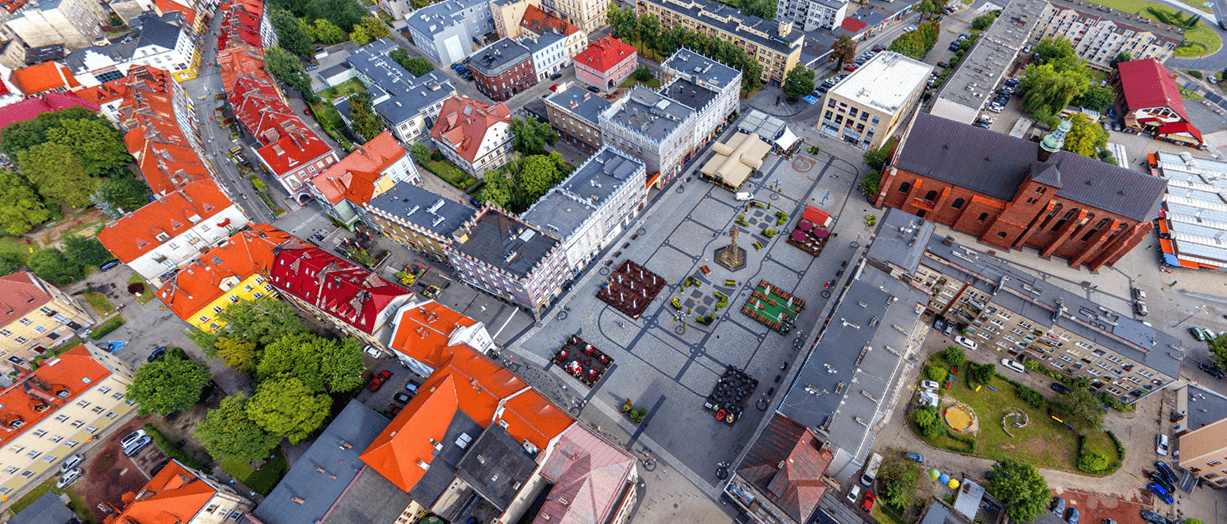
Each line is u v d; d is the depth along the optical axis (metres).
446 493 72.50
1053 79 135.50
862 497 76.94
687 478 80.62
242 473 81.50
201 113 154.50
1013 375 90.44
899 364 78.88
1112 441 81.31
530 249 96.88
